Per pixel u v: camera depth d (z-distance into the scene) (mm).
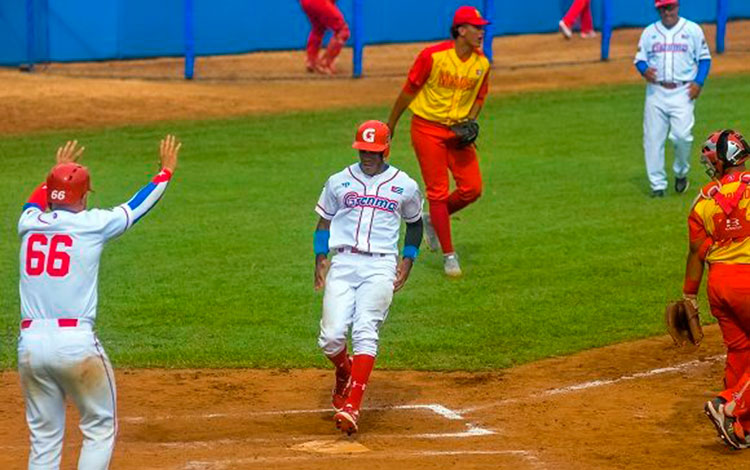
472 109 42094
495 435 28500
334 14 87125
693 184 57594
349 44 100812
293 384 32906
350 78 86562
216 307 39750
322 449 27266
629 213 52250
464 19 40594
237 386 32688
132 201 24141
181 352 35406
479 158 63656
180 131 69438
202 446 27484
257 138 67938
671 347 36094
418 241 29391
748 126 69750
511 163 62438
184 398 31594
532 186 57469
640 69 53969
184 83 83188
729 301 27047
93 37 91438
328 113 74875
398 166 61969
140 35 93188
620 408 30703
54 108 73625
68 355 22750
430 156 41938
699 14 107938
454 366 34406
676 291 41562
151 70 88938
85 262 23141
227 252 46312
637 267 44344
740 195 27141
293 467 25750
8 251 46125
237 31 96375
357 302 28609
